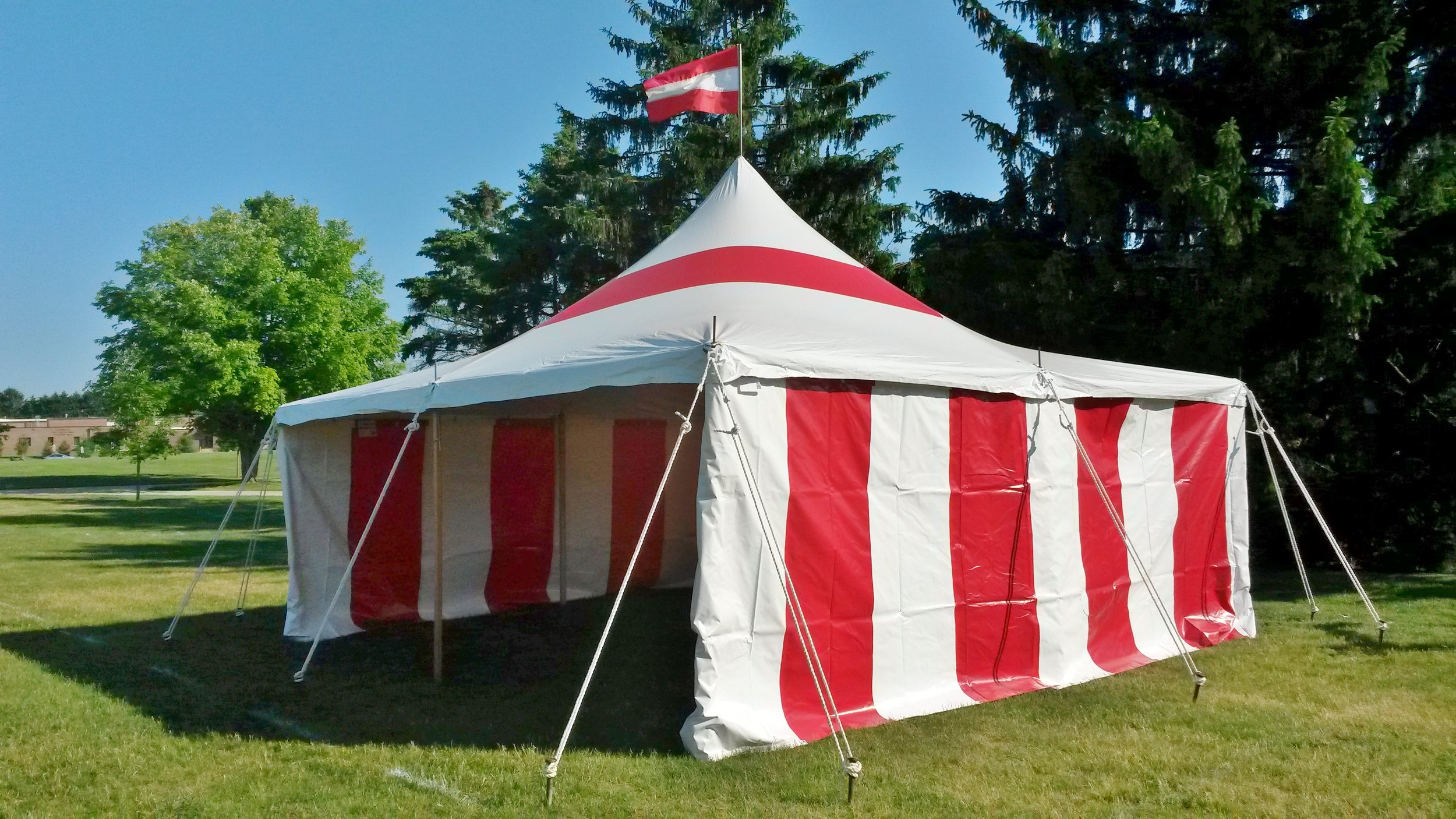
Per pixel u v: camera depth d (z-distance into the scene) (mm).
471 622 7875
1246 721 4906
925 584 5258
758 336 4867
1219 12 11211
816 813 3736
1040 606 5738
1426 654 6363
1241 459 7367
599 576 9188
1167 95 11570
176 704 5379
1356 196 9547
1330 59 10398
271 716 5152
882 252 18859
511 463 8562
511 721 5027
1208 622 6938
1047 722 4922
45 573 10898
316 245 29156
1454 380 11070
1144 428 6617
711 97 8125
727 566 4492
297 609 7191
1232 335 10492
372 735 4812
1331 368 11133
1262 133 11359
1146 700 5352
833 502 4906
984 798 3893
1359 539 11336
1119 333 11570
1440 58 11148
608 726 4930
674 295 6176
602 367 4844
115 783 4125
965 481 5492
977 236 13344
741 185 7684
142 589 9633
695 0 20234
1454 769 4199
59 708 5262
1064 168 12055
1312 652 6477
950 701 5203
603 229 19062
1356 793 3939
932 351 5570
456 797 3936
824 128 18781
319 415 6559
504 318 24094
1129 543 5641
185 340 24750
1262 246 10133
